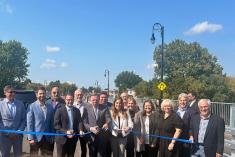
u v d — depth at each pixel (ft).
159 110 15.39
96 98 15.72
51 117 15.20
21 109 14.92
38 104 15.02
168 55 170.60
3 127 14.52
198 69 135.95
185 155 14.49
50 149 15.12
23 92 29.96
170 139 14.19
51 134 14.47
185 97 15.65
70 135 14.55
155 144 15.15
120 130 15.14
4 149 14.64
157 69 171.42
